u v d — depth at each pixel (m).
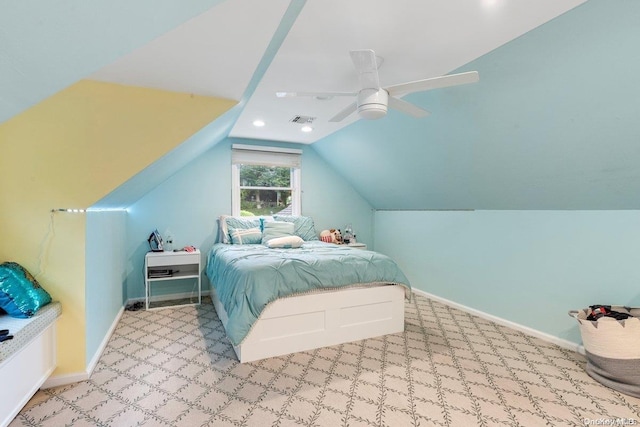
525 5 1.52
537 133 2.24
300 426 1.67
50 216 1.99
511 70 1.98
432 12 1.59
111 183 2.09
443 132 2.84
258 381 2.10
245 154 4.52
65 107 1.98
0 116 1.32
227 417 1.73
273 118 3.52
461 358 2.46
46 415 1.72
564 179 2.43
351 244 4.90
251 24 1.36
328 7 1.55
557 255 2.78
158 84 2.06
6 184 1.91
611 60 1.60
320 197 5.04
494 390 2.02
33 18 0.76
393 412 1.79
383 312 2.91
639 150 1.89
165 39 1.49
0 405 1.44
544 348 2.66
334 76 2.37
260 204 4.76
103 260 2.61
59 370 2.02
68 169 2.00
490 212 3.39
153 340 2.74
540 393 1.98
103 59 1.05
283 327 2.50
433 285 4.18
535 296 2.95
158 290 4.01
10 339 1.46
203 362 2.35
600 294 2.49
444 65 2.14
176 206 4.13
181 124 2.22
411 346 2.68
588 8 1.49
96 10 0.80
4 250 1.91
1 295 1.67
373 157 4.02
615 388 2.01
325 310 2.66
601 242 2.48
